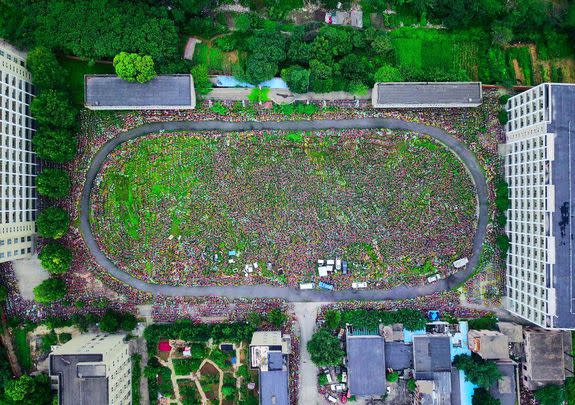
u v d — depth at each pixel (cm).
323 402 8375
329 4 8319
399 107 8331
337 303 8444
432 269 8469
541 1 8225
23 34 7912
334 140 8438
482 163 8488
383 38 8106
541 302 7338
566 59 8462
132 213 8419
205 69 8019
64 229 7900
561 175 7175
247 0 8319
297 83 7956
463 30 8419
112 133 8338
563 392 8000
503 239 8319
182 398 8306
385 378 8075
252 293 8438
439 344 8069
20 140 7650
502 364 7975
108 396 7106
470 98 8138
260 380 7656
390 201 8462
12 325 8181
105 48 7762
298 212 8419
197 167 8412
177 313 8388
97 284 8362
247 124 8462
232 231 8425
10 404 7900
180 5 8031
